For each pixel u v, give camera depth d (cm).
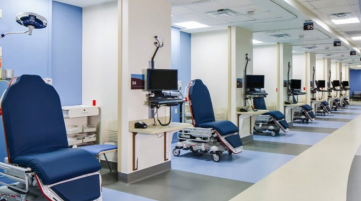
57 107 375
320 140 821
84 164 329
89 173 336
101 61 545
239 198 396
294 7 633
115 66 526
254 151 696
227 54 803
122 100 470
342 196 398
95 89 555
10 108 329
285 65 1104
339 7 726
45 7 506
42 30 502
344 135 891
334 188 429
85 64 568
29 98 348
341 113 1600
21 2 474
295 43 1116
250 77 804
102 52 543
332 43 1130
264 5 593
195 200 393
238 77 787
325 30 888
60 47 534
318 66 1731
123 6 464
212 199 395
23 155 325
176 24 762
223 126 621
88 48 563
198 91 650
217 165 573
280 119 930
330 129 1034
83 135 542
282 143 793
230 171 530
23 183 327
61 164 312
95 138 553
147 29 493
